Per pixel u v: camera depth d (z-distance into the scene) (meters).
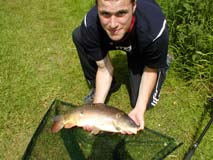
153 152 1.61
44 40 2.35
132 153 1.63
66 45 2.30
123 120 1.25
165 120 1.86
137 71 1.77
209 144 1.73
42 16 2.56
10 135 1.79
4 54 2.21
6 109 1.90
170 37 2.05
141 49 1.52
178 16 2.05
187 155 1.58
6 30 2.41
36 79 2.07
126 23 1.30
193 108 1.91
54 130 1.30
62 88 2.03
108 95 1.99
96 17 1.47
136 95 1.85
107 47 1.57
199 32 1.98
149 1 1.51
